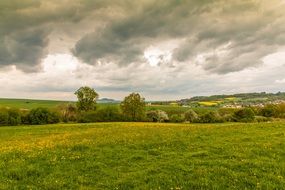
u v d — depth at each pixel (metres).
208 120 117.25
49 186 18.23
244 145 27.08
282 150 24.84
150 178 19.02
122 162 23.08
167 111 144.50
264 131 35.34
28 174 20.73
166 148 27.17
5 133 54.25
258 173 19.20
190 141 30.02
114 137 35.00
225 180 18.23
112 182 18.70
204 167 20.69
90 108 137.00
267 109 135.00
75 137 37.91
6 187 18.09
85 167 21.92
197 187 17.50
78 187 18.09
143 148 27.70
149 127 49.94
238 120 117.94
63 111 129.12
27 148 29.95
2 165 22.77
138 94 130.88
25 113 120.81
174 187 17.50
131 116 130.88
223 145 27.31
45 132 51.62
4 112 114.50
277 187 16.98
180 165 21.17
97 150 27.31
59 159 24.39
